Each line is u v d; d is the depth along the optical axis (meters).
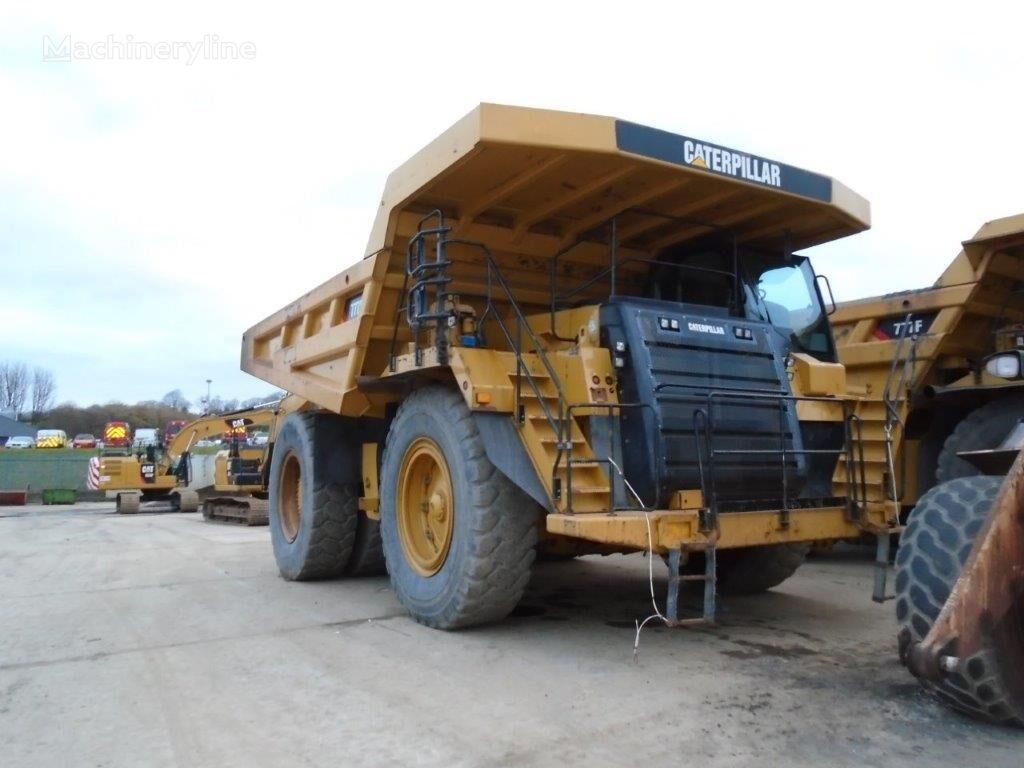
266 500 17.30
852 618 5.41
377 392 6.38
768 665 4.22
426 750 3.13
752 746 3.10
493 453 4.71
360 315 6.12
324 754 3.13
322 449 7.17
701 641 4.77
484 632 5.04
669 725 3.34
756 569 6.07
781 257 6.21
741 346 5.03
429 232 5.13
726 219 5.74
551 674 4.10
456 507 4.88
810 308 6.25
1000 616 3.03
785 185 5.25
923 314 7.22
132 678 4.21
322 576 7.39
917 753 3.00
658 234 6.05
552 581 7.05
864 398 6.83
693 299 6.02
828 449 5.23
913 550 3.46
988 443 6.43
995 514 3.09
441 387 5.33
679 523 4.21
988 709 3.11
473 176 5.05
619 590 6.57
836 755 3.00
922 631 3.36
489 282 5.29
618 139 4.62
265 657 4.55
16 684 4.14
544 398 4.81
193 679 4.17
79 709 3.73
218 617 5.69
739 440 4.77
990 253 6.68
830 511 4.84
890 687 3.80
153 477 23.55
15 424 66.00
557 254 6.06
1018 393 6.37
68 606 6.26
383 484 5.76
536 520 4.88
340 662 4.40
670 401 4.60
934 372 7.25
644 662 4.31
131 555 9.99
